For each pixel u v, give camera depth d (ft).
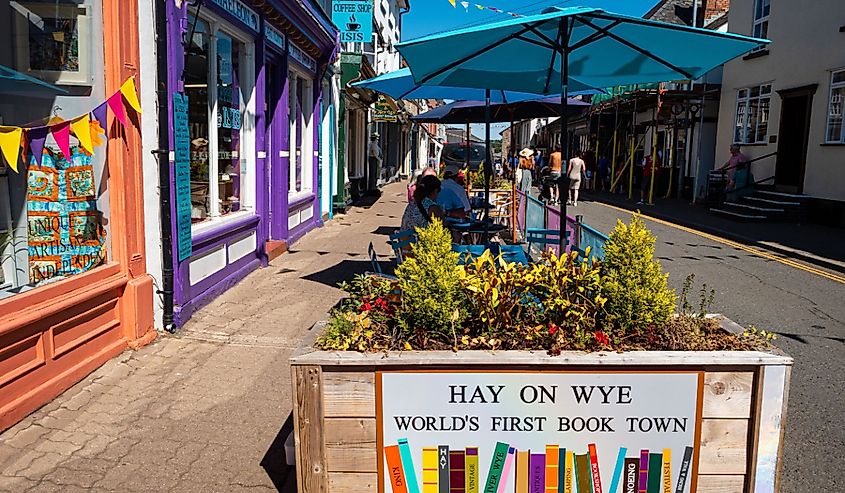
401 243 20.94
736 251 38.73
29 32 14.43
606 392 9.35
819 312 24.62
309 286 25.84
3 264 13.62
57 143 14.16
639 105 80.12
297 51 35.32
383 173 96.37
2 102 13.74
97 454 12.39
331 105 48.03
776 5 58.65
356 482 9.61
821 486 11.91
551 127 134.62
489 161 27.27
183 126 19.77
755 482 9.53
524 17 14.33
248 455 12.63
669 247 39.88
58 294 14.51
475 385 9.36
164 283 19.15
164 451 12.63
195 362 17.22
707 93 71.05
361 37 50.16
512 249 21.17
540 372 9.32
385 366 9.32
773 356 9.32
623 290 10.23
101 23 16.01
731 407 9.43
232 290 24.73
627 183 94.94
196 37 21.75
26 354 13.58
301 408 9.45
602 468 9.52
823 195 51.29
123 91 16.12
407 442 9.50
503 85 23.17
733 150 60.03
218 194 24.71
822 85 51.75
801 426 14.43
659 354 9.39
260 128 28.32
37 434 12.91
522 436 9.46
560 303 10.36
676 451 9.48
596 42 17.63
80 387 15.10
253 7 26.55
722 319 11.40
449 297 10.12
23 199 14.15
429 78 19.10
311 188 42.73
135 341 17.61
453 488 9.57
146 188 18.19
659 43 16.49
